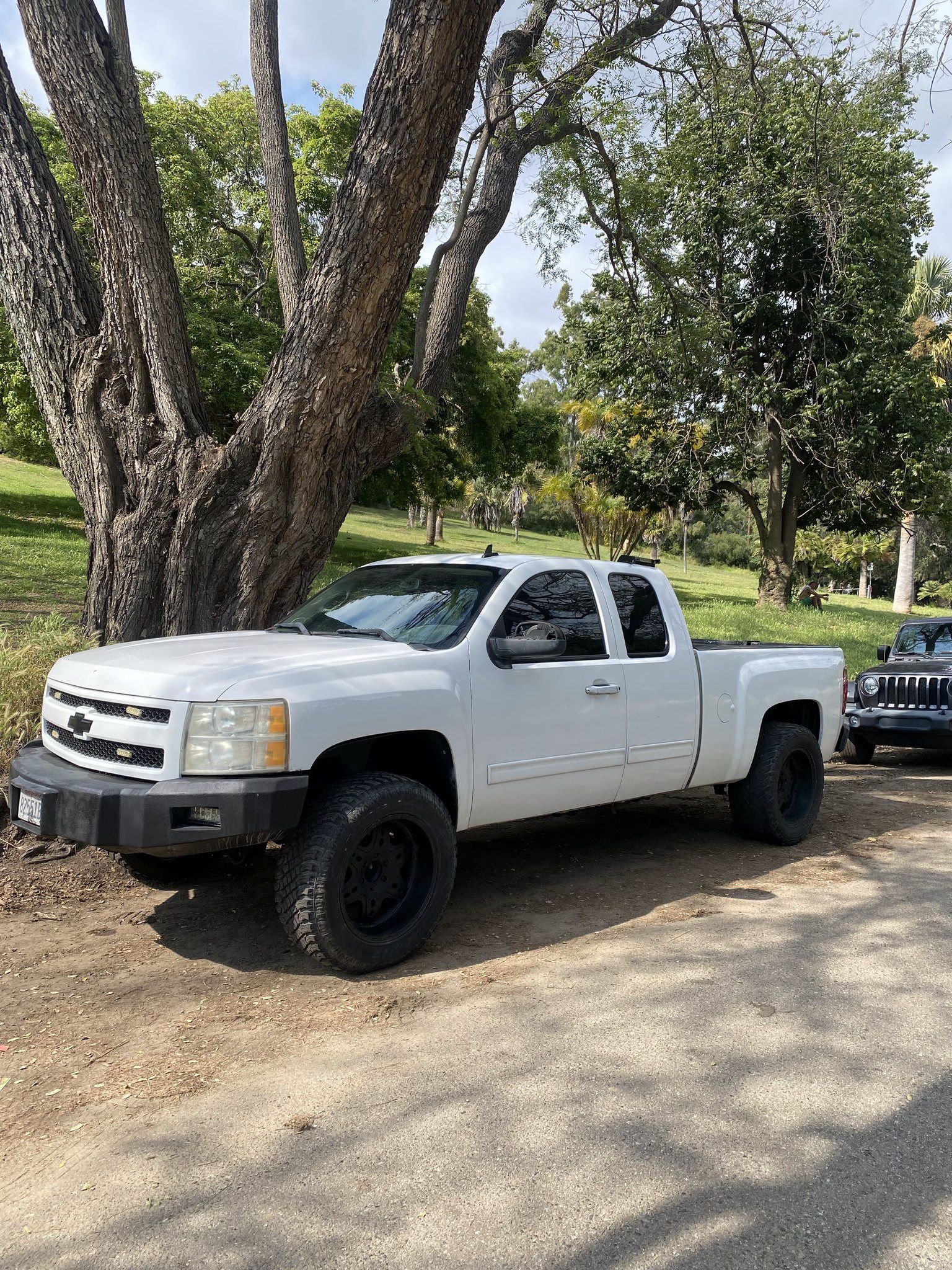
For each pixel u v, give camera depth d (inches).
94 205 274.5
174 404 289.1
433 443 1055.6
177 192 856.3
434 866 160.9
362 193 245.9
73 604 512.4
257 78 320.2
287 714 145.4
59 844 208.2
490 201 374.6
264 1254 86.3
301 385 266.8
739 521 3430.1
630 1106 112.7
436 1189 96.0
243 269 981.8
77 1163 101.1
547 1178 98.0
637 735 204.1
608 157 393.4
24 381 843.4
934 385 978.1
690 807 289.6
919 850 242.2
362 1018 137.0
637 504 1157.1
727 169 718.5
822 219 455.8
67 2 264.1
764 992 147.3
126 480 293.1
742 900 195.6
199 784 141.3
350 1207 93.2
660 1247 87.9
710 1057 125.4
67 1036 131.6
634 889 202.5
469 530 2819.9
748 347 921.5
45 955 160.6
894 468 963.3
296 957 160.7
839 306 871.7
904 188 864.3
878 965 159.2
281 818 141.3
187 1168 99.9
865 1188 97.8
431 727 163.2
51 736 172.1
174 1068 122.3
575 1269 84.8
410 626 183.3
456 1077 119.6
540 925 178.5
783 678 244.4
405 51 234.7
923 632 430.6
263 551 282.7
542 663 186.5
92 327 298.5
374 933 155.5
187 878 199.0
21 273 296.0
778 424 927.7
